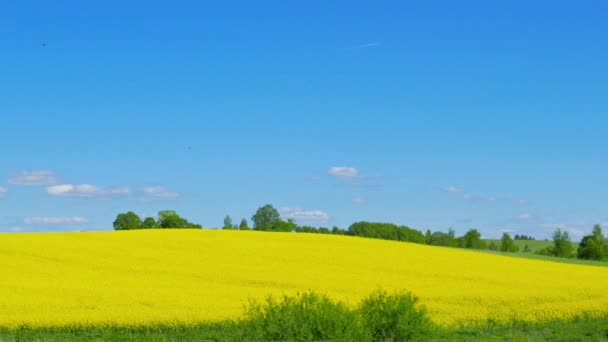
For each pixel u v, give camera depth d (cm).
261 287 3650
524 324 2850
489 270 4697
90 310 2836
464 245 12544
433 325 2292
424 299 3406
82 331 2573
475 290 3750
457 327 2766
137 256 4503
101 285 3497
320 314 2219
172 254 4647
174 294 3278
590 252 10719
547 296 3562
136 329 2608
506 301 3416
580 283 4284
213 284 3653
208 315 2756
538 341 2366
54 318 2644
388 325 2211
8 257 4322
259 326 2248
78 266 4097
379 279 4012
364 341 2181
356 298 3353
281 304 2273
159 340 2386
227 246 5131
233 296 3269
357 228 12762
